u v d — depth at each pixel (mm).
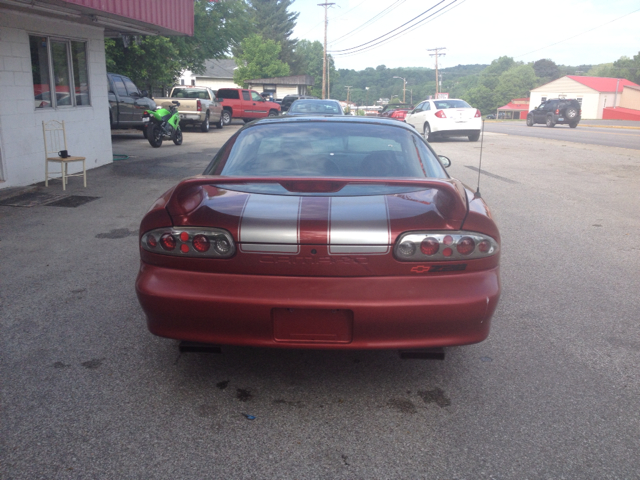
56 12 8328
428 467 2193
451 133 18672
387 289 2377
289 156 3205
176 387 2799
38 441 2328
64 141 8758
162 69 21750
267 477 2127
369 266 2381
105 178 9648
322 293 2367
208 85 69062
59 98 9664
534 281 4531
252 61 63906
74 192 8297
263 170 3107
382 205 2529
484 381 2891
